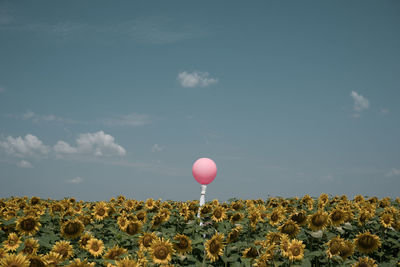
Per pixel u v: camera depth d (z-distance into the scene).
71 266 5.53
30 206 12.47
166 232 10.13
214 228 10.62
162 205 12.90
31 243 7.08
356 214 11.83
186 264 8.45
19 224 9.32
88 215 11.66
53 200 15.31
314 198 14.20
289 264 7.71
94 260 7.91
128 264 6.26
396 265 9.16
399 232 10.62
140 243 8.27
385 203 14.09
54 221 11.81
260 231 10.88
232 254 9.02
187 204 12.38
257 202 14.94
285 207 12.95
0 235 9.41
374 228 10.82
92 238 8.87
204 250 8.59
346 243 8.30
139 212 11.54
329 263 8.33
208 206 11.51
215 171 13.41
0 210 11.52
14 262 5.10
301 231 9.76
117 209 13.62
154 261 7.40
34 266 5.45
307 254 8.23
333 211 9.20
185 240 8.21
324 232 8.84
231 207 12.55
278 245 7.95
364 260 7.81
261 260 7.64
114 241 9.84
